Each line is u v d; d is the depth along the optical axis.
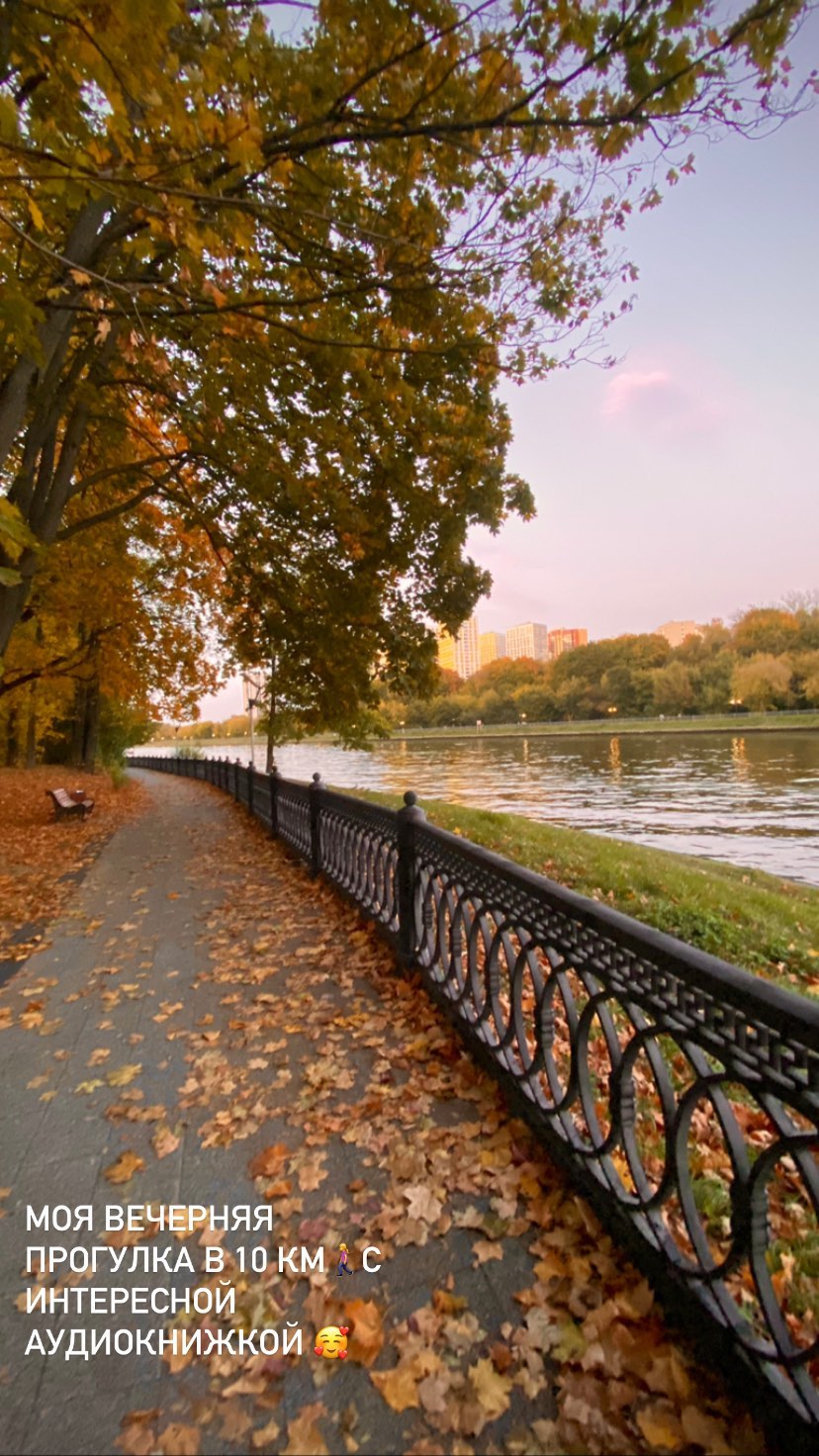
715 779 30.41
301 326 5.13
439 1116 2.71
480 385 6.20
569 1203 2.18
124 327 3.91
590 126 3.08
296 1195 2.29
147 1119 2.77
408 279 4.52
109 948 5.10
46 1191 2.34
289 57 3.34
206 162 3.19
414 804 4.23
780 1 2.55
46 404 6.80
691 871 9.70
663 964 1.73
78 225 4.55
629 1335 1.67
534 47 2.99
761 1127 3.14
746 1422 1.45
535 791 27.64
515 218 3.96
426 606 8.73
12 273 2.27
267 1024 3.63
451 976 3.50
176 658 17.00
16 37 2.37
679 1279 1.70
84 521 8.33
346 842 6.09
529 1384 1.58
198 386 6.64
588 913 2.09
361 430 7.12
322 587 8.57
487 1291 1.87
